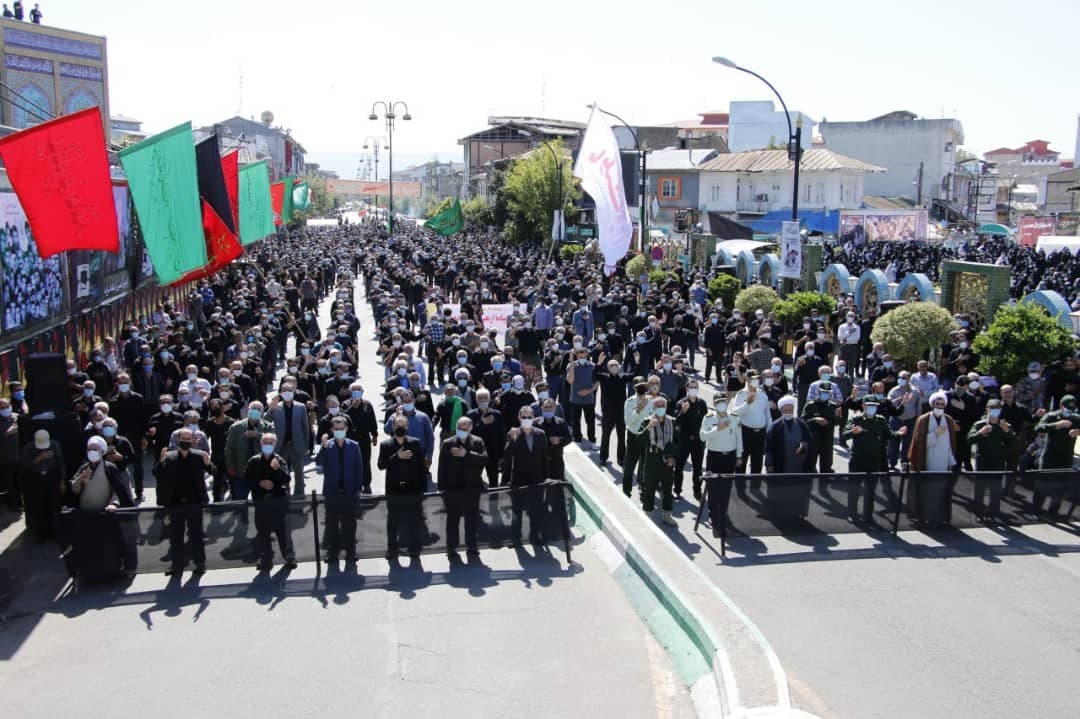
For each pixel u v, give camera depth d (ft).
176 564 33.35
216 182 63.00
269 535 34.06
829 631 28.78
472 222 285.43
